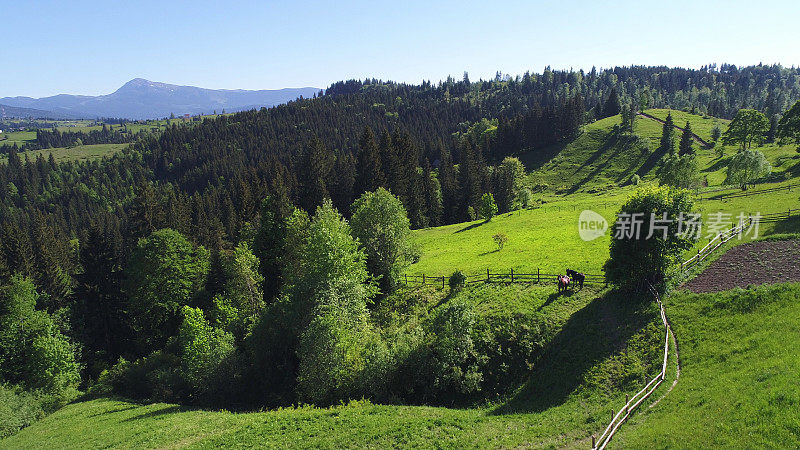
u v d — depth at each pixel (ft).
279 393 119.44
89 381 156.35
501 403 96.37
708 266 116.47
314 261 141.28
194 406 117.91
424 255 216.74
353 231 183.11
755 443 52.19
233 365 123.34
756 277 102.94
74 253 363.35
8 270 219.61
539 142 562.66
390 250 170.30
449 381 103.04
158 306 181.06
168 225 255.29
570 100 580.30
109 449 84.12
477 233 250.37
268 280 196.65
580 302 117.29
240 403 120.16
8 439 105.29
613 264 113.50
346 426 82.64
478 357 106.42
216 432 86.79
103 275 184.14
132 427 96.53
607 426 70.44
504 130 563.89
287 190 303.27
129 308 184.14
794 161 281.74
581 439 69.31
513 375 103.45
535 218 259.80
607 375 88.79
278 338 127.13
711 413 61.52
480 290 139.54
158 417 102.89
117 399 132.98
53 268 239.50
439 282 160.56
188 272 191.72
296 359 125.49
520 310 118.11
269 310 137.59
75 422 110.63
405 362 106.32
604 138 533.55
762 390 61.46
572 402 85.25
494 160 551.59
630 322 101.09
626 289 112.78
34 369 139.03
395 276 167.63
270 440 79.77
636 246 108.68
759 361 71.51
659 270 108.58
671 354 85.87
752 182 237.04
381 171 299.38
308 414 90.38
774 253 114.42
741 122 365.81
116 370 148.56
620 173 448.65
